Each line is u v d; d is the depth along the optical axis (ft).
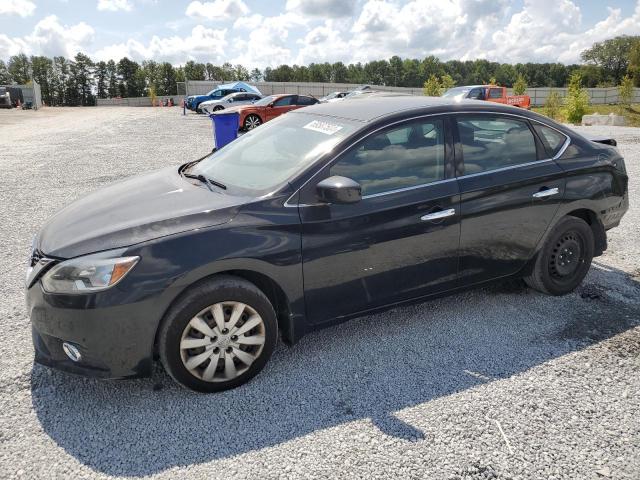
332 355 11.20
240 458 8.18
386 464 8.02
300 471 7.89
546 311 13.19
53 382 10.18
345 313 10.93
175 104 186.91
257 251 9.54
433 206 11.27
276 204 9.96
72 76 365.61
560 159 13.24
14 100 158.71
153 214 9.78
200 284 9.32
